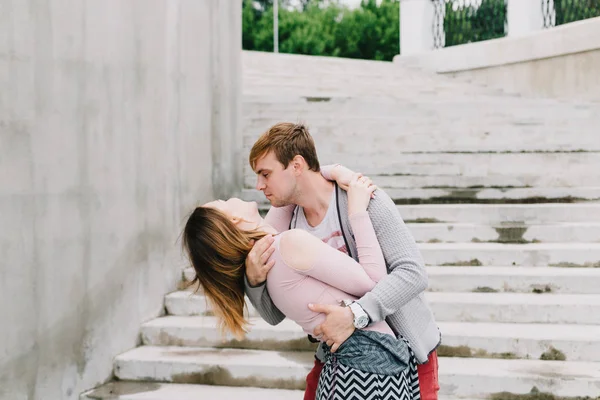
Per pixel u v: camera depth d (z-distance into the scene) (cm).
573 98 1060
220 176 561
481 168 644
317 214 219
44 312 327
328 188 218
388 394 192
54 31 333
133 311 409
